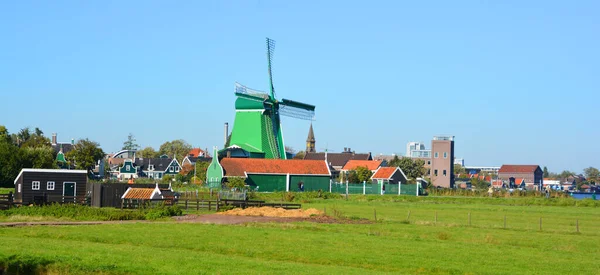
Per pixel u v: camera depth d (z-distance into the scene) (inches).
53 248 1446.9
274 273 1200.8
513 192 5049.2
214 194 3757.4
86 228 1894.7
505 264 1390.3
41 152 4707.2
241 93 5147.6
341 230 1991.9
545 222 2502.5
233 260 1341.0
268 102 5128.0
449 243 1713.8
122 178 6879.9
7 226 1930.4
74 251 1408.7
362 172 5930.1
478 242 1780.3
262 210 2591.0
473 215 2790.4
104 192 2871.6
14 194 2997.0
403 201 3914.9
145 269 1221.1
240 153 5049.2
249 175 4719.5
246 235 1776.6
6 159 4399.6
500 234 1974.7
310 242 1657.2
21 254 1337.4
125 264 1259.8
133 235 1737.2
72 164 5689.0
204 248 1539.1
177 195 3009.4
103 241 1641.2
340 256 1445.6
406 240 1752.0
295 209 2699.3
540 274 1285.7
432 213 2864.2
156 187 2896.2
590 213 3048.7
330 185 4943.4
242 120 5152.6
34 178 2974.9
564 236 1972.2
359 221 2313.0
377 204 3491.6
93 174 6510.8
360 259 1414.9
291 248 1547.7
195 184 4869.6
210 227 1979.6
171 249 1499.8
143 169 7431.1
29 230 1815.9
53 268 1240.8
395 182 5679.1
